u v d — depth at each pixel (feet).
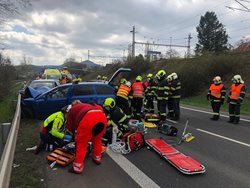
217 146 25.73
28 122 35.04
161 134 30.09
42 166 19.94
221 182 17.79
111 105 24.97
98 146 20.47
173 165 20.11
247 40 96.68
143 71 129.18
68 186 16.85
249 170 19.88
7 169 13.00
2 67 81.30
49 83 51.83
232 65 75.72
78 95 36.19
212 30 160.86
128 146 23.24
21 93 45.52
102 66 234.58
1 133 22.67
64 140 22.61
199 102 65.67
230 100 38.01
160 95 36.04
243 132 31.65
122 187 16.78
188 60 94.94
